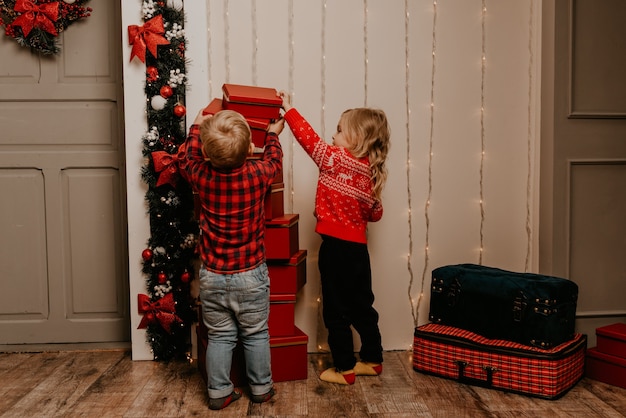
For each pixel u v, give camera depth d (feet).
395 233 9.61
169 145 8.83
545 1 9.32
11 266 9.72
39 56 9.52
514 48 9.63
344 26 9.32
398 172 9.55
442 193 9.64
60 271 9.77
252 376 7.49
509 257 9.75
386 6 9.37
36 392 7.88
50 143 9.65
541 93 9.49
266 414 7.18
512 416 7.14
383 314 9.64
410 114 9.52
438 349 8.43
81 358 9.36
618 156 9.32
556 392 7.66
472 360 8.14
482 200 9.71
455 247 9.71
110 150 9.68
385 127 8.27
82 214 9.74
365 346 8.45
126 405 7.45
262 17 9.20
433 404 7.50
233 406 7.42
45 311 9.78
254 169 7.21
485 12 9.55
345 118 8.21
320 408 7.35
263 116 7.75
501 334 8.13
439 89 9.54
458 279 8.60
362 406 7.41
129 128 8.93
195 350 9.25
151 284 9.02
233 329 7.45
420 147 9.57
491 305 8.20
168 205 8.82
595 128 9.26
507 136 9.71
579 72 9.20
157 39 8.64
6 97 9.51
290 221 8.15
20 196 9.68
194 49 9.00
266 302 7.46
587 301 9.42
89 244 9.78
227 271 7.14
